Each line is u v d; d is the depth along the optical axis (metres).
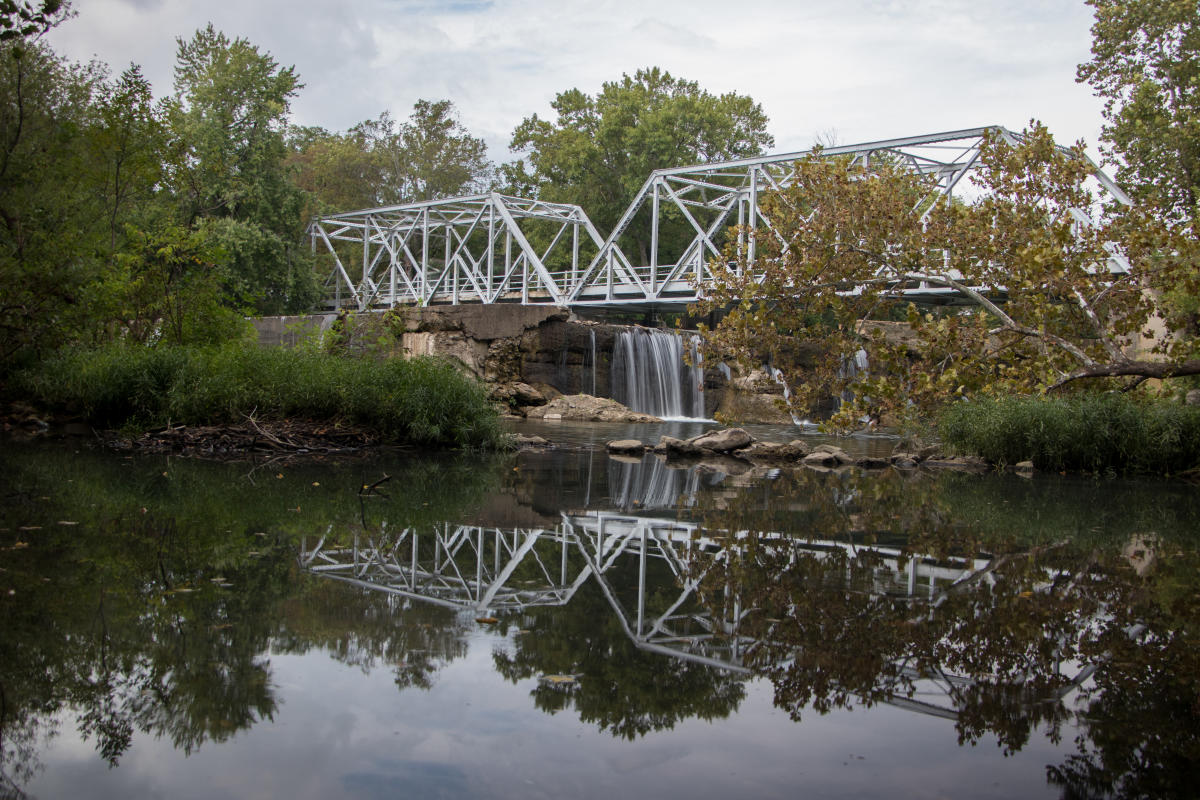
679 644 4.54
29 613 4.58
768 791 2.92
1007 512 9.99
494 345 31.27
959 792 2.93
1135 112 28.17
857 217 14.71
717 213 61.00
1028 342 15.02
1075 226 24.94
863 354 31.58
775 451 17.09
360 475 11.36
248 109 42.41
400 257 70.38
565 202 60.62
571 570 6.25
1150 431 15.01
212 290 18.98
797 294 15.19
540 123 63.88
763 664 4.25
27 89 16.89
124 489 9.12
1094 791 2.96
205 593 5.14
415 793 2.83
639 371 35.44
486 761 3.10
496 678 3.95
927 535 8.21
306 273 44.72
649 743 3.29
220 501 8.62
